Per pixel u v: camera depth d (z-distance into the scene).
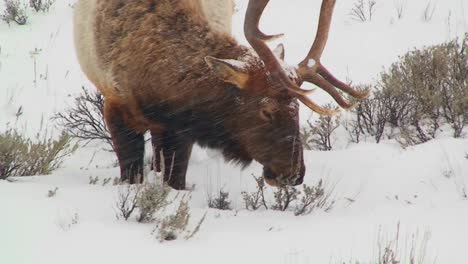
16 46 35.69
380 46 35.38
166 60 20.95
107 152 27.30
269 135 20.33
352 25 37.66
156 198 18.23
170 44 21.03
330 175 23.28
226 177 23.72
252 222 19.08
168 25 21.19
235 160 21.58
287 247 17.25
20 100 30.75
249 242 17.47
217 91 20.52
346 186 22.42
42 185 20.92
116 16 22.05
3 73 33.00
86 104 30.03
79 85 32.38
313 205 20.39
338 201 21.30
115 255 16.34
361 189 22.11
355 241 17.69
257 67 20.16
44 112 29.92
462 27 36.38
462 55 27.73
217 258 16.50
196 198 21.41
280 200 20.41
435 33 36.03
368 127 27.19
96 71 22.69
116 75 21.86
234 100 20.45
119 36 21.83
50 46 35.88
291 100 20.16
